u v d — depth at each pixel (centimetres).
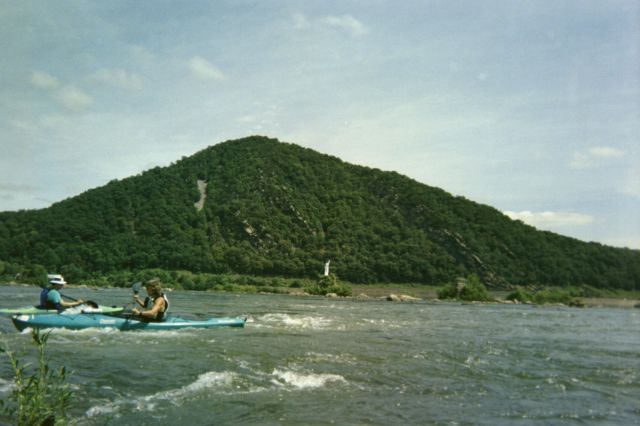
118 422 655
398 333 1961
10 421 593
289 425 670
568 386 1042
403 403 820
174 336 1487
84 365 993
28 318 1440
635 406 892
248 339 1497
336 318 2655
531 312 5256
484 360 1335
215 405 753
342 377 992
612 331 2798
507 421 751
